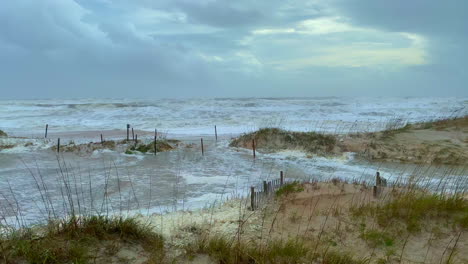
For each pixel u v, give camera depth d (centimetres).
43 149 1622
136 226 522
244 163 1424
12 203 834
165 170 1266
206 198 905
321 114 3422
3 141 1730
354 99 6347
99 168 1277
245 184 1078
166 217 697
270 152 1653
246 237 577
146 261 446
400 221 623
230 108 3922
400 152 1561
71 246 438
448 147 1587
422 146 1620
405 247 549
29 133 2289
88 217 534
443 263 500
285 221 658
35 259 401
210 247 496
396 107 4241
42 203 837
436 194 742
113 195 930
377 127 2436
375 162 1447
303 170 1307
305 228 623
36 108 3903
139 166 1327
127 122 2902
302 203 741
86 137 2105
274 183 891
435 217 630
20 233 496
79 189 980
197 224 642
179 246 513
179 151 1652
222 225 639
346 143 1709
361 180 1118
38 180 1077
